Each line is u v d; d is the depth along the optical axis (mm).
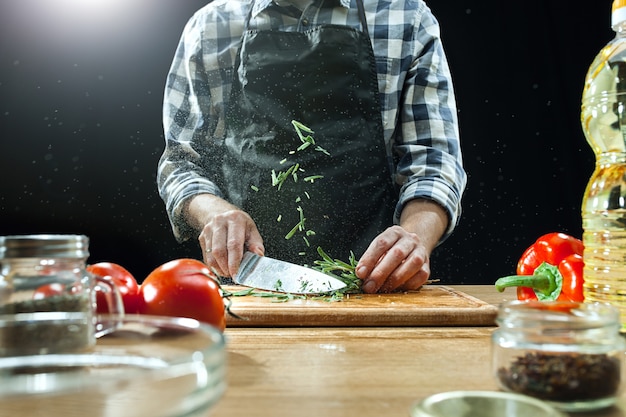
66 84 3084
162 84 3107
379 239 1410
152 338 612
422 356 841
